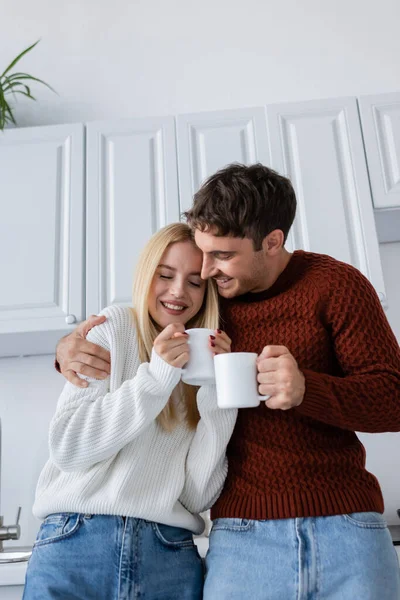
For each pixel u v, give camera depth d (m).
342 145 1.88
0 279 1.81
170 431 1.08
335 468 0.97
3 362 2.07
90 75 2.30
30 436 2.00
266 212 1.00
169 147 1.92
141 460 1.03
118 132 1.95
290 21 2.34
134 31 2.36
